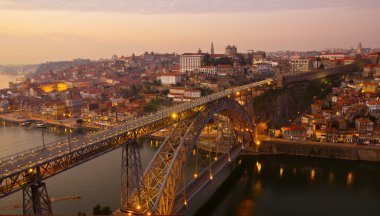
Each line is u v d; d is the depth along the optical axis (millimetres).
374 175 134875
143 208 77562
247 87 189000
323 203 112188
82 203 107500
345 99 193375
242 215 104188
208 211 106500
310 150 160375
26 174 58250
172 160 85188
